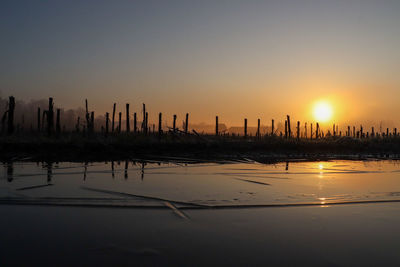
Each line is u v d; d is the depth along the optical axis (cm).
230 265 420
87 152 1962
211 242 498
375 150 2470
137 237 516
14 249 464
